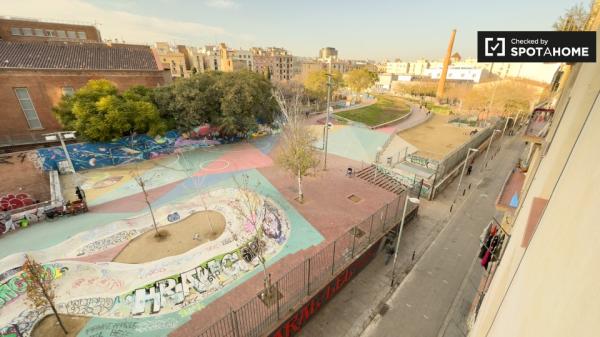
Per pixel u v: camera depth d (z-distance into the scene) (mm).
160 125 30828
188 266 15141
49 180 25672
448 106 72312
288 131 24938
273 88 39469
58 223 19656
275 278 14938
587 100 4906
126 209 21625
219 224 19109
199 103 32750
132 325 12469
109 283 14141
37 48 35188
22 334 11836
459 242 19922
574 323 1920
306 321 13570
